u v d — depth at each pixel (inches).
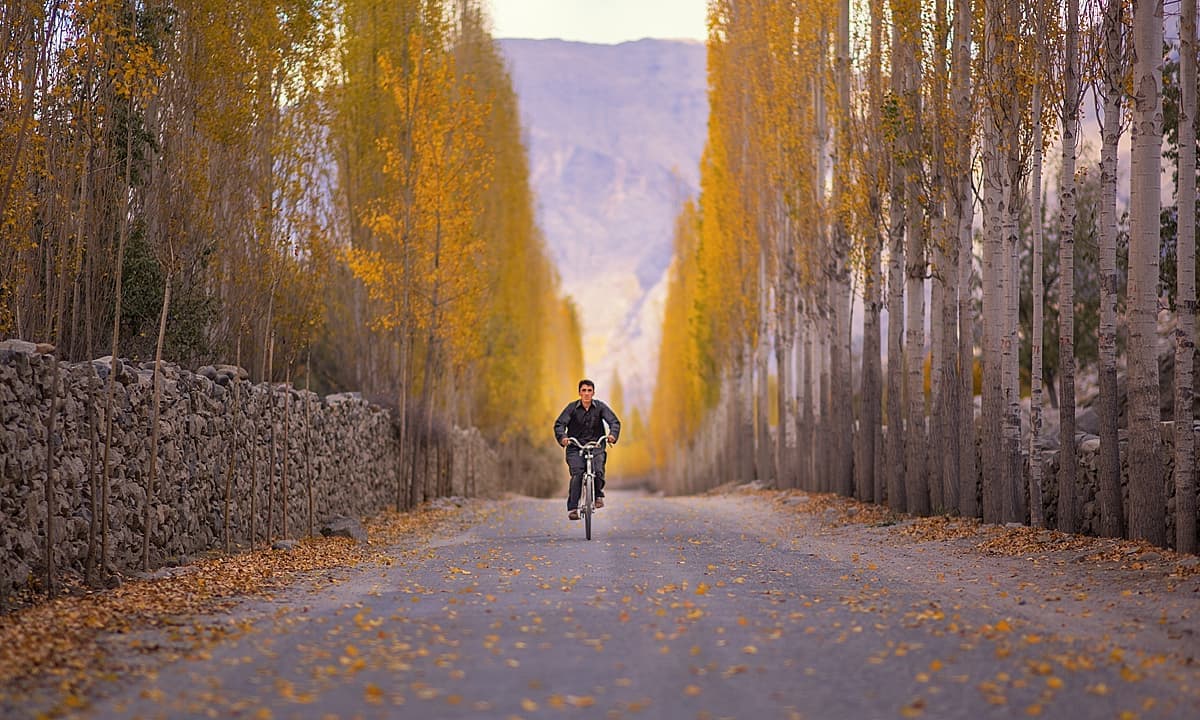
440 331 2041.1
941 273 1405.0
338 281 2107.5
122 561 856.3
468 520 1701.5
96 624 608.1
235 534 1127.6
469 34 2689.5
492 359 3186.5
